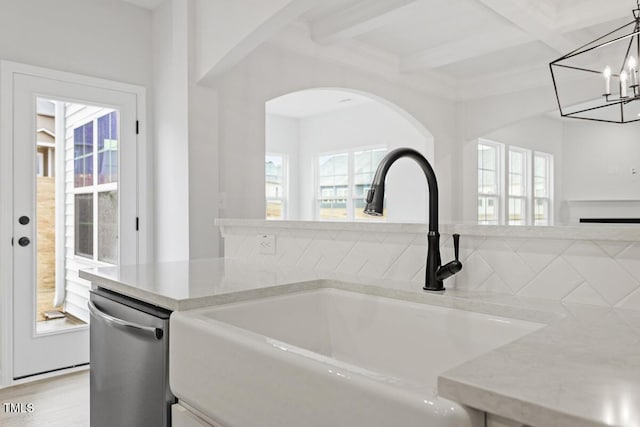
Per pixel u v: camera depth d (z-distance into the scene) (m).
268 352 0.76
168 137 3.14
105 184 3.14
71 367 2.94
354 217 6.62
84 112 3.05
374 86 4.26
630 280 0.95
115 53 3.19
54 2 2.92
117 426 1.32
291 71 3.58
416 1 2.92
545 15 3.12
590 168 7.59
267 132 7.01
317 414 0.67
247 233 1.92
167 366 1.12
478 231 1.16
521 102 4.85
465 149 5.28
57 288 2.91
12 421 2.22
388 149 6.16
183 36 2.95
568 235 1.02
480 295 1.11
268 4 2.36
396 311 1.18
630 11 2.93
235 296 1.20
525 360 0.59
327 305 1.38
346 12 3.34
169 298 1.13
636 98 2.32
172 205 3.10
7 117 2.72
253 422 0.78
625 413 0.42
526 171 7.11
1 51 2.71
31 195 2.81
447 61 4.08
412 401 0.54
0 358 2.68
